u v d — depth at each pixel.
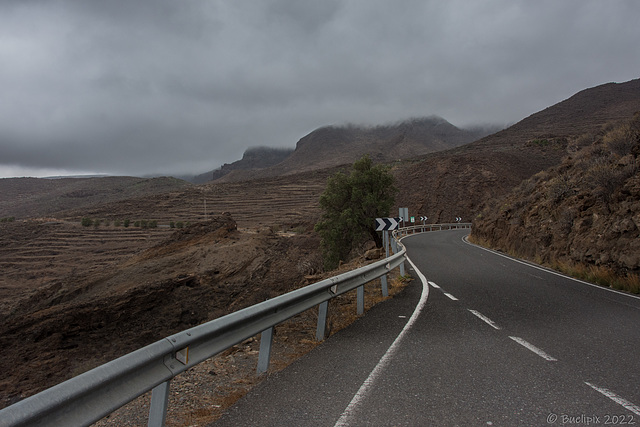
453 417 3.29
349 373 4.48
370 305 8.70
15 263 78.06
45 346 27.52
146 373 2.80
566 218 14.35
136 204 133.88
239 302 34.41
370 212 33.81
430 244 26.98
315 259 46.75
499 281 11.30
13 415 1.83
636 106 111.62
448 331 6.21
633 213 10.57
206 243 56.25
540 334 5.92
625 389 3.82
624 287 9.77
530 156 82.81
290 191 136.62
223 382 4.73
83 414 2.24
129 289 37.03
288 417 3.39
